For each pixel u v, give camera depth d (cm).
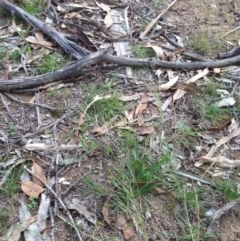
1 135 303
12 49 357
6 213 267
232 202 275
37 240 258
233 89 341
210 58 365
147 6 404
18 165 288
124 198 274
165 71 349
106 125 311
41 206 271
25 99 326
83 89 332
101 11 395
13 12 375
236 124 321
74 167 289
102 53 339
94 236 261
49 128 309
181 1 412
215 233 267
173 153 300
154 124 315
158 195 280
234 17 402
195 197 276
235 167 297
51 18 385
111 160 293
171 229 267
